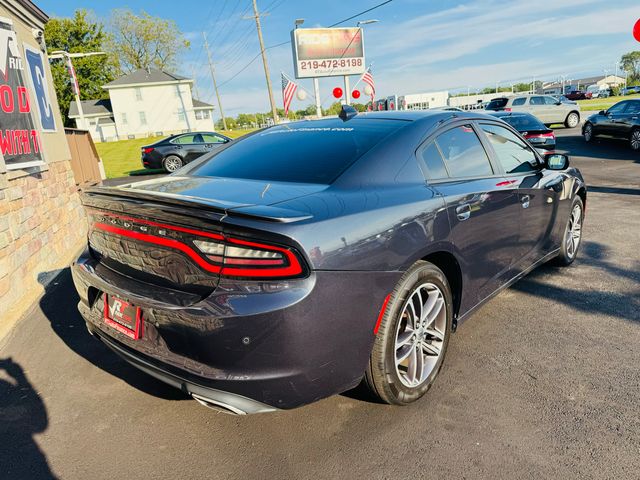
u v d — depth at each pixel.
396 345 2.20
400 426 2.23
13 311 3.94
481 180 2.88
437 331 2.51
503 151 3.30
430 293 2.40
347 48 26.69
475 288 2.81
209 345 1.78
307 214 1.85
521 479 1.88
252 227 1.72
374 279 1.99
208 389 1.83
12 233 4.26
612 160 11.82
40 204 5.18
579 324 3.21
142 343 2.05
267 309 1.72
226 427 2.28
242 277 1.76
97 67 58.34
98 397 2.59
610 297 3.63
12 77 4.69
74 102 57.34
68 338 3.37
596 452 2.01
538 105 21.78
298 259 1.76
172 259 1.94
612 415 2.25
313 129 2.90
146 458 2.09
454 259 2.54
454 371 2.69
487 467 1.95
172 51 66.88
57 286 4.54
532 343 2.98
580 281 3.99
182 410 2.44
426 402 2.41
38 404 2.54
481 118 3.19
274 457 2.06
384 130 2.62
